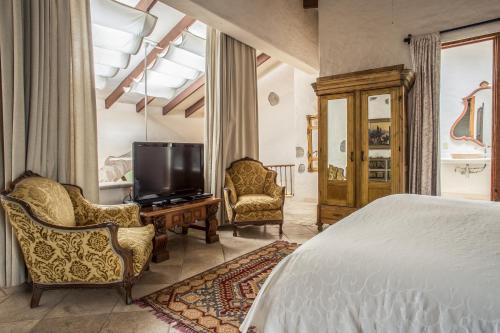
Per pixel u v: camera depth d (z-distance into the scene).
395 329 0.94
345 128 3.76
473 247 1.16
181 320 1.92
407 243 1.23
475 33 3.47
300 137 6.52
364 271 1.06
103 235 2.02
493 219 1.57
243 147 4.60
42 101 2.45
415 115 3.70
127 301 2.11
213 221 3.54
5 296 2.24
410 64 3.84
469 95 5.22
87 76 2.83
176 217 3.12
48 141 2.52
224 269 2.73
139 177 3.13
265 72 7.61
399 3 3.91
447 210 1.78
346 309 1.03
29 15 2.41
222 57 4.23
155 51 5.34
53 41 2.53
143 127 7.59
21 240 2.03
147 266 2.54
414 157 3.69
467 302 0.86
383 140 3.53
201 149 3.83
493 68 3.46
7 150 2.27
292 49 4.80
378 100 3.54
